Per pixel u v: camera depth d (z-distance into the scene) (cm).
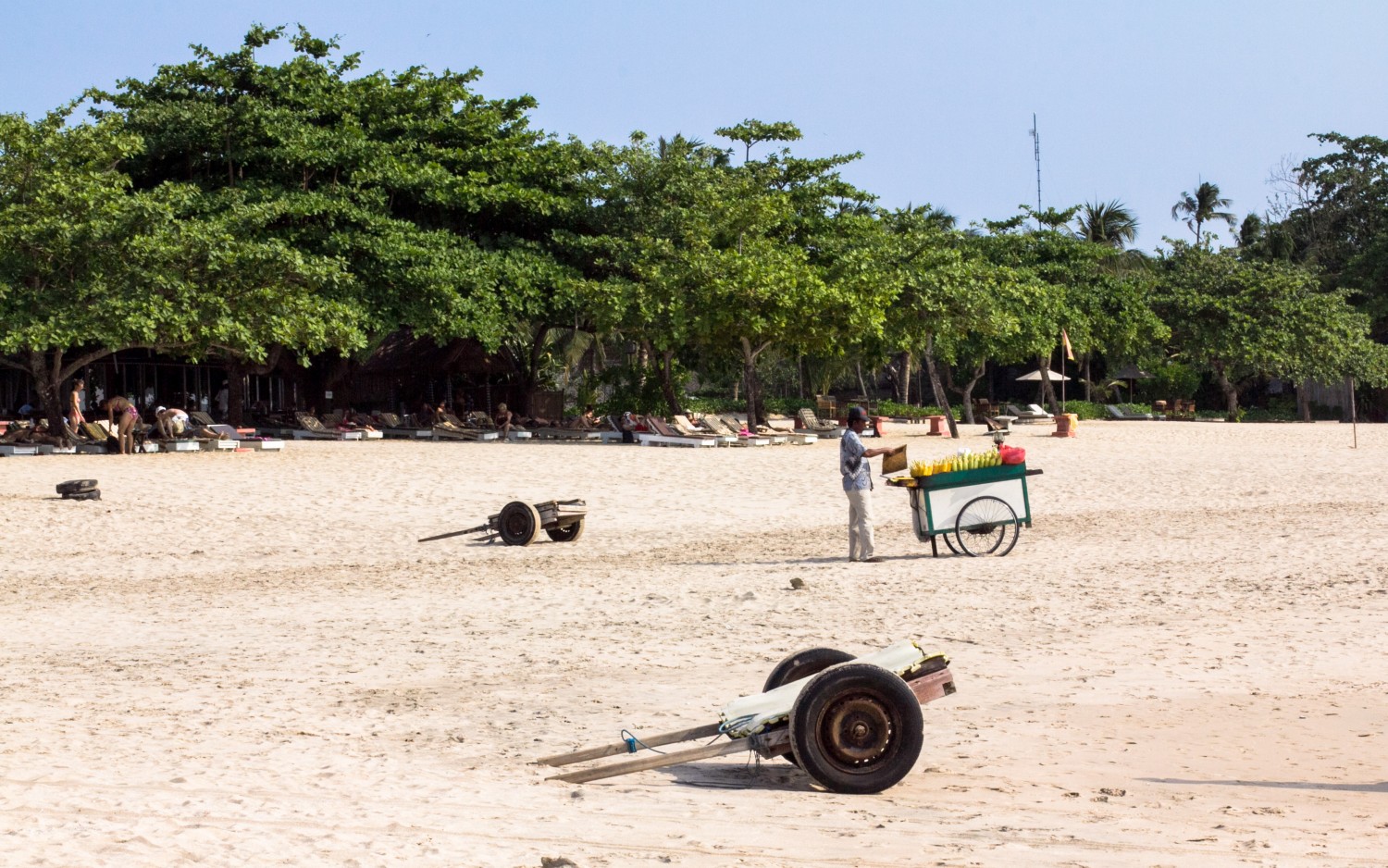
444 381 5056
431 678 930
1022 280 4859
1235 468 2869
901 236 4266
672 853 493
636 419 3812
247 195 3628
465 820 550
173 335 2973
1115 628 1086
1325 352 5619
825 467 2853
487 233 4256
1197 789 623
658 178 4206
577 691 880
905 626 1108
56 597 1347
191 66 3794
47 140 2922
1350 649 983
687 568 1523
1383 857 494
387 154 3856
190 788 603
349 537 1838
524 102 4456
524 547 1748
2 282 2808
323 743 729
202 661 1003
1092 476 2697
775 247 4028
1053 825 552
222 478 2469
